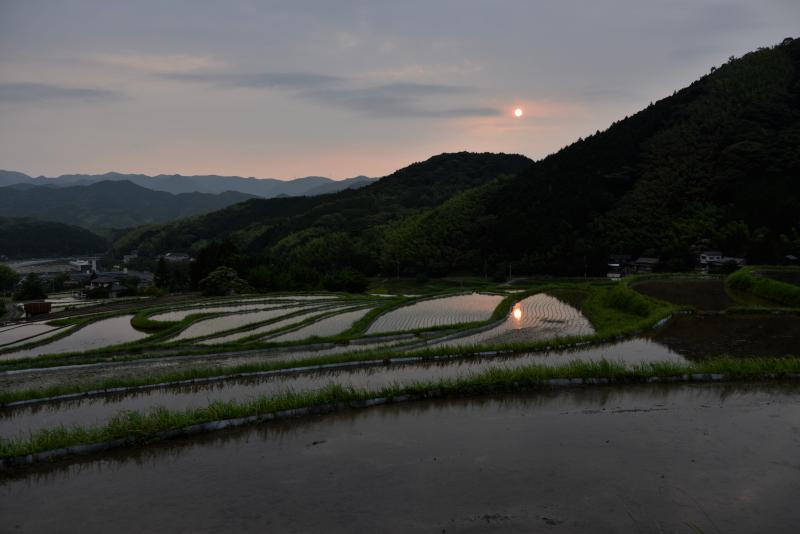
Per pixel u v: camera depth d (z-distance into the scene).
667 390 13.48
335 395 12.78
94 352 21.73
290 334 26.34
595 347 19.50
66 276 106.88
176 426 10.88
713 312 25.55
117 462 9.59
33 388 16.50
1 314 52.56
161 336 26.23
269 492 8.21
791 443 9.73
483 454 9.53
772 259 61.69
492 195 113.38
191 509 7.73
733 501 7.58
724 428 10.58
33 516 7.66
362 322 27.83
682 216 78.06
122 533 7.11
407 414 12.09
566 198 93.31
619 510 7.38
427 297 39.81
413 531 6.92
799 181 72.00
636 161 96.31
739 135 84.69
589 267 77.69
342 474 8.81
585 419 11.37
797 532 6.78
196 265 64.06
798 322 23.48
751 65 103.69
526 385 13.94
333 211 154.38
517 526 7.00
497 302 37.62
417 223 113.06
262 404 12.12
